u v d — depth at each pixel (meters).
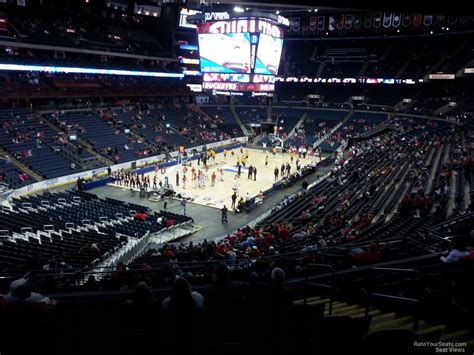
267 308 5.11
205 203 35.25
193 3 42.56
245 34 36.75
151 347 4.61
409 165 33.88
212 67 39.41
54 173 38.75
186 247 20.78
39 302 5.87
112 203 31.81
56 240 20.62
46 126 45.66
